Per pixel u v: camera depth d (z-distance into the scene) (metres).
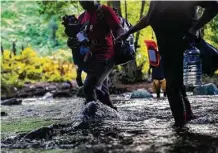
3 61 23.77
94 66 6.96
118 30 6.78
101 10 6.86
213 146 3.87
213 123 5.36
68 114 8.44
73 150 4.04
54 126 5.55
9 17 36.81
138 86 19.27
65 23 7.20
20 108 12.16
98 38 6.92
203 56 5.21
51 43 34.75
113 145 4.11
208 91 12.67
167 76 4.94
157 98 12.37
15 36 35.16
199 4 4.68
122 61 7.05
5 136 5.36
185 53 5.22
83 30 6.95
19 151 4.23
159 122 5.78
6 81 21.92
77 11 25.97
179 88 5.01
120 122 5.99
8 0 37.34
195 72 5.22
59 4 25.70
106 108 6.73
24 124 7.16
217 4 4.61
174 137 4.40
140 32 22.97
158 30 4.84
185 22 4.73
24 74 23.80
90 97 7.10
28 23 36.62
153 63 5.82
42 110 10.44
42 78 24.19
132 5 24.59
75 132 5.13
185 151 3.70
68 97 17.55
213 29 14.44
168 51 4.83
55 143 4.48
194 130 4.83
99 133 4.95
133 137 4.51
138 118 6.52
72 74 24.41
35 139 4.83
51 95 18.36
